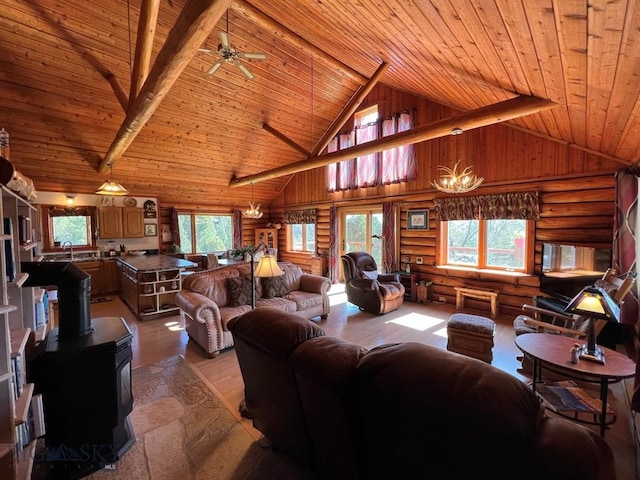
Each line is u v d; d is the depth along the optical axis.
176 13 4.08
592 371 2.03
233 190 8.45
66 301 1.97
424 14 2.10
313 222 8.34
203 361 3.26
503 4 1.55
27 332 1.90
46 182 5.96
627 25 1.26
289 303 4.16
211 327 3.31
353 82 6.29
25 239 2.21
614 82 1.85
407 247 6.18
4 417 1.39
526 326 3.23
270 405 1.72
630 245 3.15
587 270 3.56
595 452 0.82
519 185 4.69
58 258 6.27
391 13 2.34
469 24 1.96
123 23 3.94
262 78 5.50
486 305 5.10
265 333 1.61
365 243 7.34
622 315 3.07
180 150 6.42
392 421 1.03
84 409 1.85
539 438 0.84
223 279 3.99
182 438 2.06
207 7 1.70
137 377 2.90
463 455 0.90
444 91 4.39
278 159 7.86
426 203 5.84
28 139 4.98
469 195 5.22
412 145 6.00
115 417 1.91
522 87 2.77
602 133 3.07
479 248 5.27
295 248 9.27
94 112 4.95
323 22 3.51
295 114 6.59
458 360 1.02
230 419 2.26
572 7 1.31
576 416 2.28
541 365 2.79
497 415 0.84
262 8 3.87
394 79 5.19
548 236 4.45
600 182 3.97
